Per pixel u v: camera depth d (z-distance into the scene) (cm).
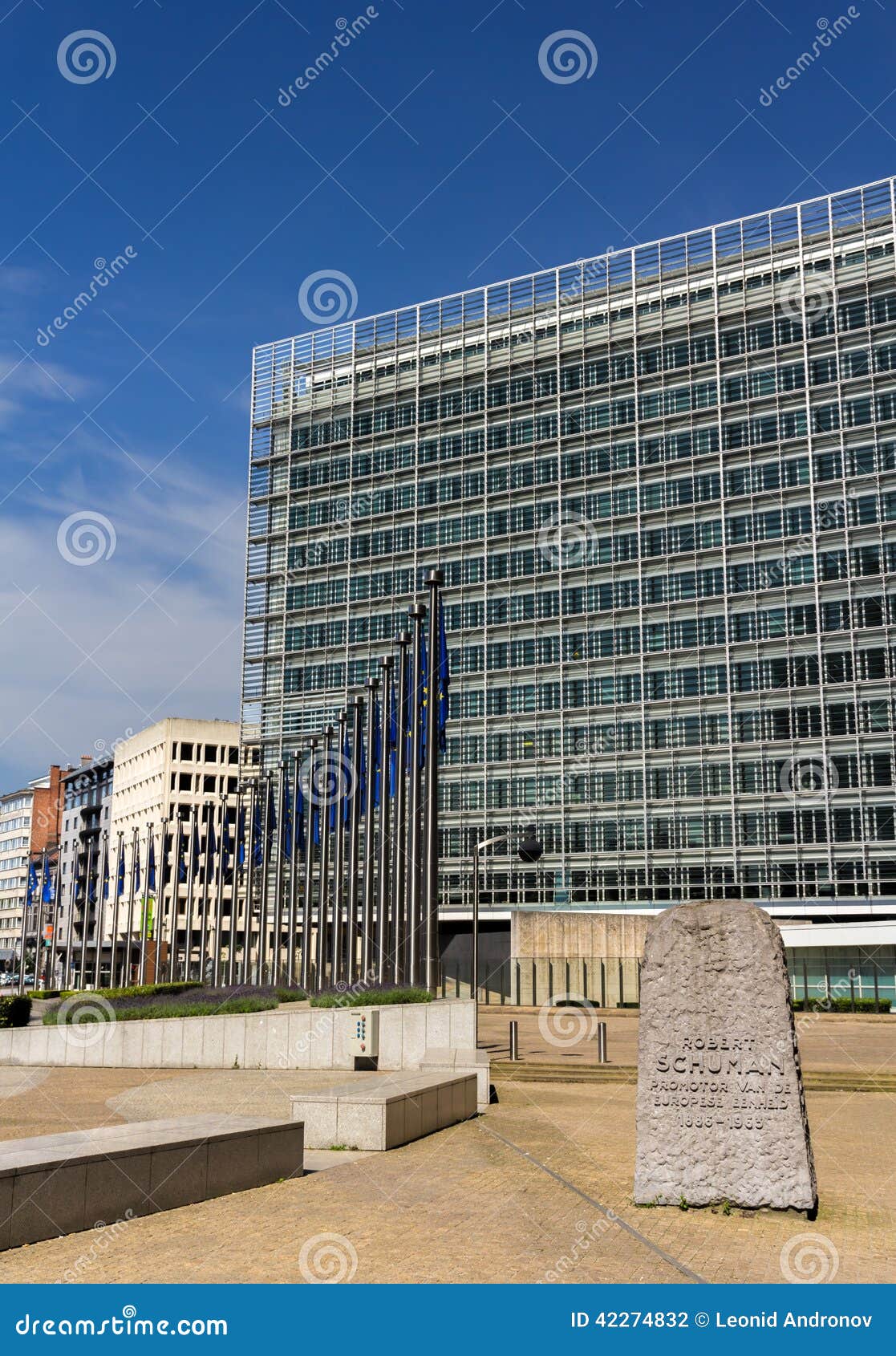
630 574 8312
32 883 14125
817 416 7800
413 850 3978
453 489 9169
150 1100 2236
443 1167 1434
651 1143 1217
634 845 7962
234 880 6469
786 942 6353
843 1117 2219
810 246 7988
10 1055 3250
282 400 10219
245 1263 962
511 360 9088
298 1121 1370
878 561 7475
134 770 13525
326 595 9638
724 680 7850
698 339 8306
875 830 7212
